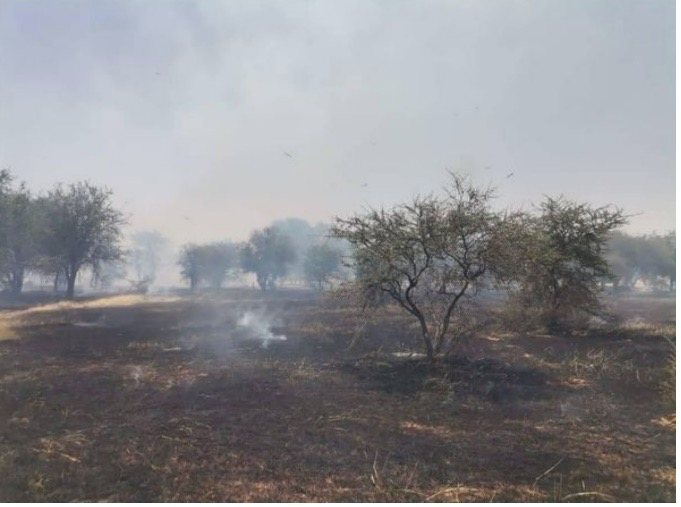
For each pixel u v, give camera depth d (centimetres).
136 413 786
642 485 540
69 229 3684
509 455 625
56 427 720
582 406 840
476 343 1420
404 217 1131
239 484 536
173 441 662
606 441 677
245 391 920
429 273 1150
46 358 1241
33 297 3712
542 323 1694
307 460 603
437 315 1234
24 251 3622
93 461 598
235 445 650
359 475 561
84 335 1681
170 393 905
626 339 1545
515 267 1116
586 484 542
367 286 1155
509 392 925
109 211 3909
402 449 642
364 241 1135
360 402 856
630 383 992
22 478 550
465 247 1115
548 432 712
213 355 1284
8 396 879
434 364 1116
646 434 704
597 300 1780
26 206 3334
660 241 4106
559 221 1686
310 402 852
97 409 806
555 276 1678
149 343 1480
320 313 2458
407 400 871
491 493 518
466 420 766
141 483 538
